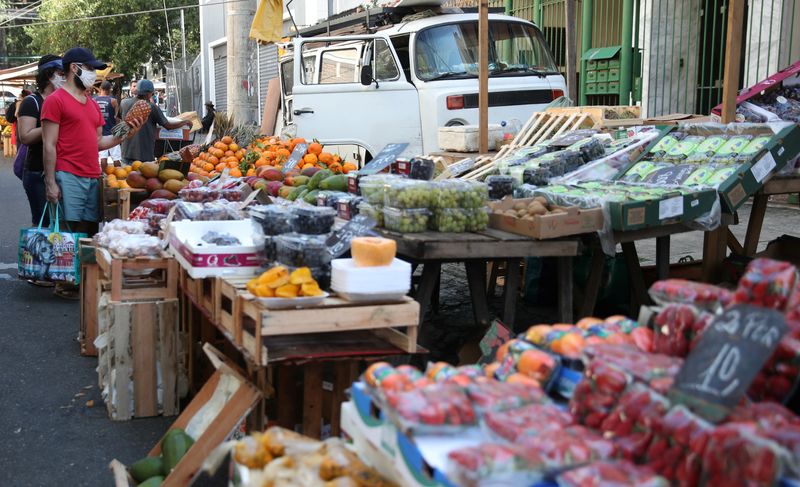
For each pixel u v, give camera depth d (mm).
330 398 3643
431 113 9383
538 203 4352
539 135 6867
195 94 30031
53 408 4684
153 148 11141
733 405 1831
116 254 4562
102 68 7082
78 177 7086
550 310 6281
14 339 6090
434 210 4305
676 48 11531
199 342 4730
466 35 9789
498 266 6723
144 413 4523
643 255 8133
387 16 10820
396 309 3340
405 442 2104
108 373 4516
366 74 9508
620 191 4496
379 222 4426
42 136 7262
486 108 6617
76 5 35625
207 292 4078
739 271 5070
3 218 12492
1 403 4762
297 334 3621
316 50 10664
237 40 14648
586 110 6750
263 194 5402
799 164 5180
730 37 5285
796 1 9961
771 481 1665
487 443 1947
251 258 3795
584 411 2139
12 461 3979
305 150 7207
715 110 6535
